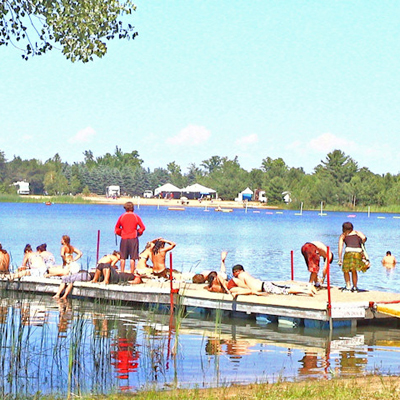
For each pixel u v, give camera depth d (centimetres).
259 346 2650
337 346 2675
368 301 3136
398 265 6306
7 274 3834
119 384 2039
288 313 3077
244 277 3316
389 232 12962
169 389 1966
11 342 2375
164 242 3988
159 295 3431
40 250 4125
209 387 1964
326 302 2994
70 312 3256
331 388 1856
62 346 2503
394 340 2811
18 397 1867
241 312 3284
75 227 11669
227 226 14162
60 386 2008
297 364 2355
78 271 3816
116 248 7469
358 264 3500
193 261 6353
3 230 10569
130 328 2927
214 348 2581
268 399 1748
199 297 3366
